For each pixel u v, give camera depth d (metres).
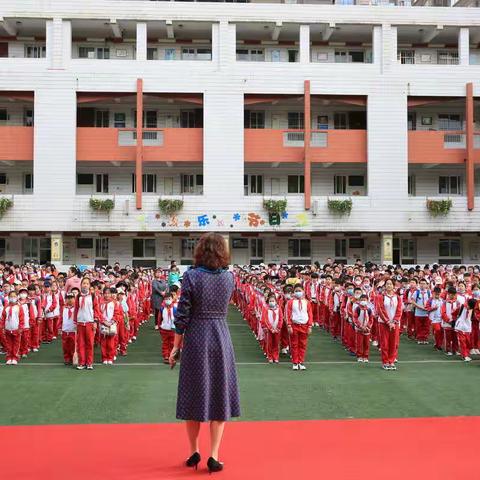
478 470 6.49
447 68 39.78
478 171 42.66
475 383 12.87
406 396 11.45
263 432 8.24
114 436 8.11
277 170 42.06
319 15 39.09
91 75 38.38
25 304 16.25
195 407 6.52
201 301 6.66
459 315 16.48
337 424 8.73
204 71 38.91
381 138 39.56
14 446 7.58
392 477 6.27
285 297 15.36
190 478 6.28
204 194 38.81
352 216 39.41
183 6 38.56
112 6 38.19
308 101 38.91
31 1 38.06
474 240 42.62
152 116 41.34
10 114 40.72
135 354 17.31
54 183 38.28
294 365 14.86
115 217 38.53
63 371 14.53
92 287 15.54
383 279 20.62
